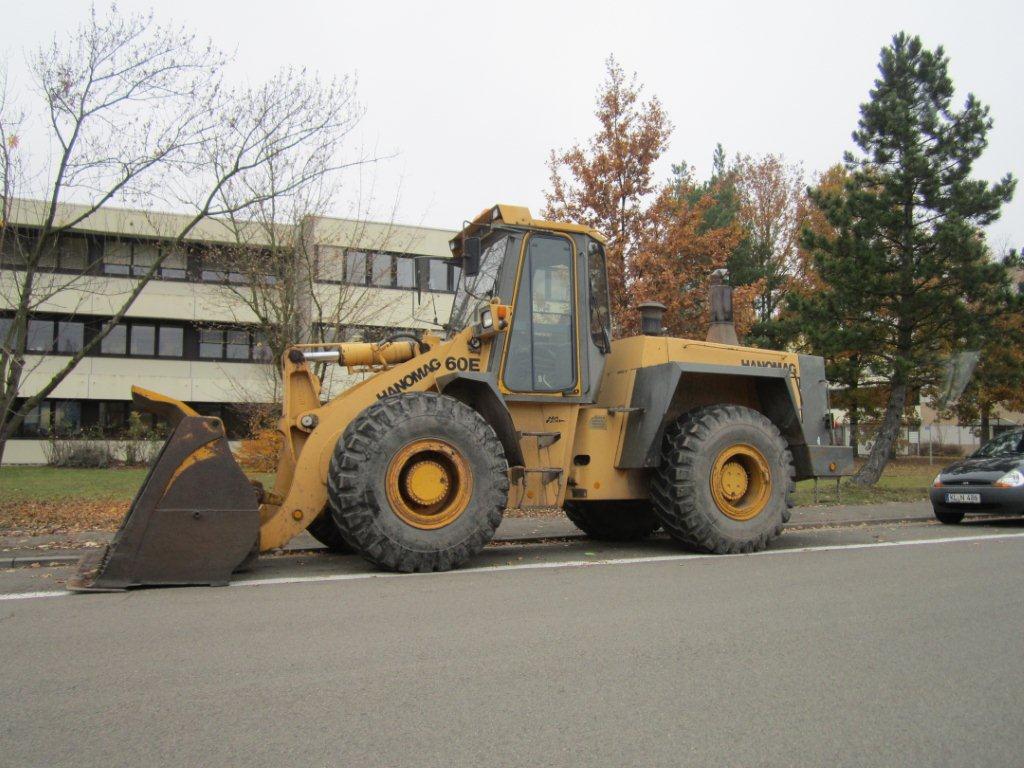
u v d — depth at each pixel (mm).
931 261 15773
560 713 3299
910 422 24734
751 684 3711
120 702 3373
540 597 5543
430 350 7383
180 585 5883
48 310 27062
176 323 30375
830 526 11062
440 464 6832
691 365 7902
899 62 17141
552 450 7684
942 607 5340
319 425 6945
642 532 9609
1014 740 3109
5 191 11141
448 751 2904
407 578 6312
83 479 20969
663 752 2930
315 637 4410
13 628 4594
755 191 33719
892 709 3422
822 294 17375
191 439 5992
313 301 13375
